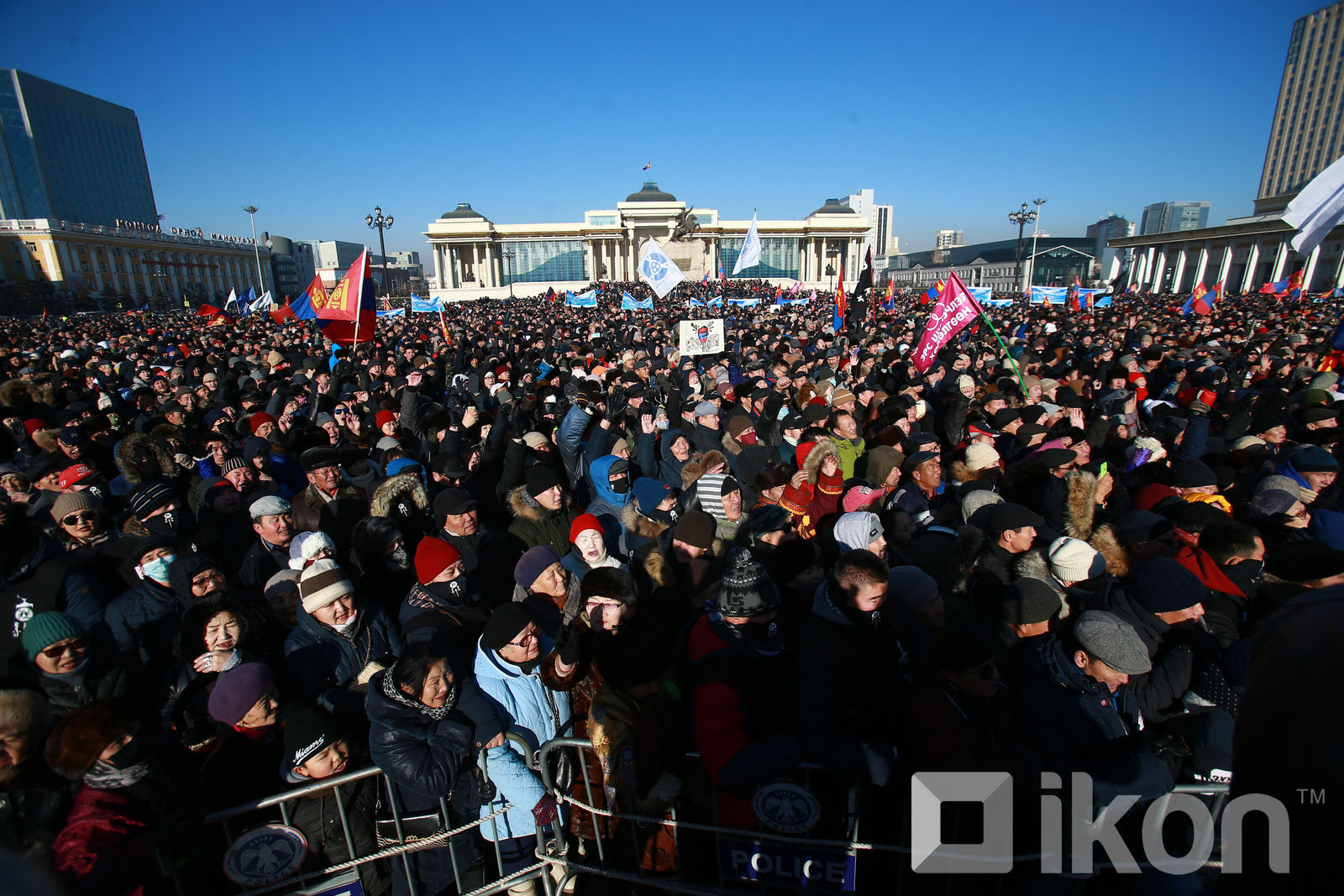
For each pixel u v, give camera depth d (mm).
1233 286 63031
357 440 7332
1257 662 846
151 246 82562
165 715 3117
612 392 8711
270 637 3408
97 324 31859
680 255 80938
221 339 21203
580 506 6188
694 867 2844
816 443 4961
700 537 3623
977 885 2496
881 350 14875
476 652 3051
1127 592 2949
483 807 2910
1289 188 80188
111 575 4191
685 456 6020
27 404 8672
